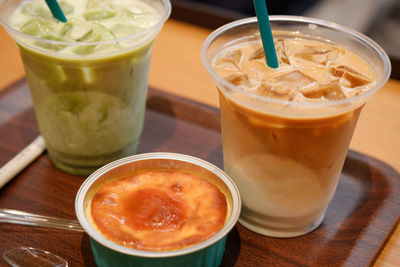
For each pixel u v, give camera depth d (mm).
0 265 505
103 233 485
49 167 583
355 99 465
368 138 618
